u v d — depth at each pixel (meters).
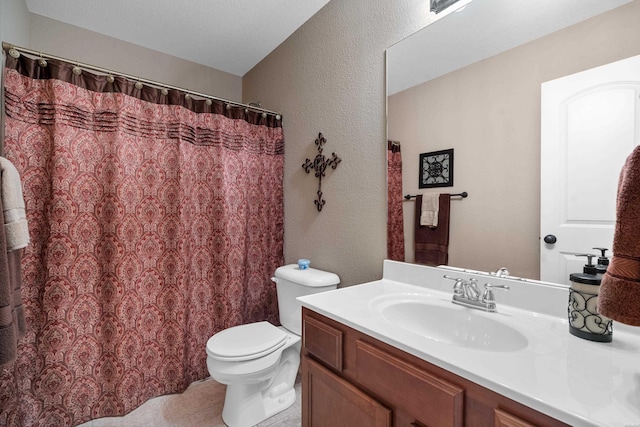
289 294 1.80
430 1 1.28
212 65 2.54
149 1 1.77
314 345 1.09
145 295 1.73
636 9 0.82
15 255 1.16
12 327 1.00
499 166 1.10
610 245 0.85
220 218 2.00
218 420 1.59
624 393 0.55
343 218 1.72
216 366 1.44
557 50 0.96
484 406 0.62
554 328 0.87
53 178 1.46
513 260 1.06
